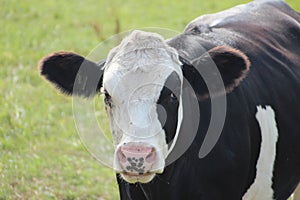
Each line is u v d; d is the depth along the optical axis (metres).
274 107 10.98
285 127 11.16
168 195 9.96
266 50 11.45
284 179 11.41
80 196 15.01
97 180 15.75
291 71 11.59
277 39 11.85
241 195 10.66
